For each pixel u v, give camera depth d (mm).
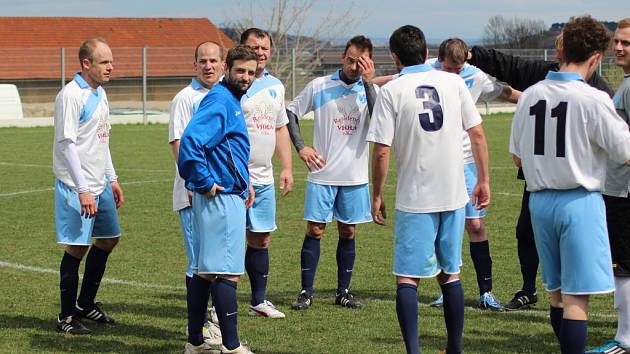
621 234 7070
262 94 8250
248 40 8281
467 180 8891
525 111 6375
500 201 15992
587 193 6156
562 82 6211
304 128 31938
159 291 9641
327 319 8461
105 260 8250
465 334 7836
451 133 6660
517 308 8828
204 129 6609
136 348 7449
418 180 6629
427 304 9055
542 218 6305
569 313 6262
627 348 7145
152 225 13945
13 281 10094
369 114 8914
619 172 7008
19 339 7703
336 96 9047
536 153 6273
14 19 62625
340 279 9062
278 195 17000
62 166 7766
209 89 7793
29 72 44094
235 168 6785
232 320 6918
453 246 6742
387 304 9062
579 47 6188
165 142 27844
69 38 62906
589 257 6145
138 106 43531
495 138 28672
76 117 7621
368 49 8867
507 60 8680
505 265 10852
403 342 7602
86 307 8234
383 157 6727
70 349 7398
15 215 14945
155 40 65250
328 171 8977
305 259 9008
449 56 8641
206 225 6797
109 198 8094
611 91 7934
